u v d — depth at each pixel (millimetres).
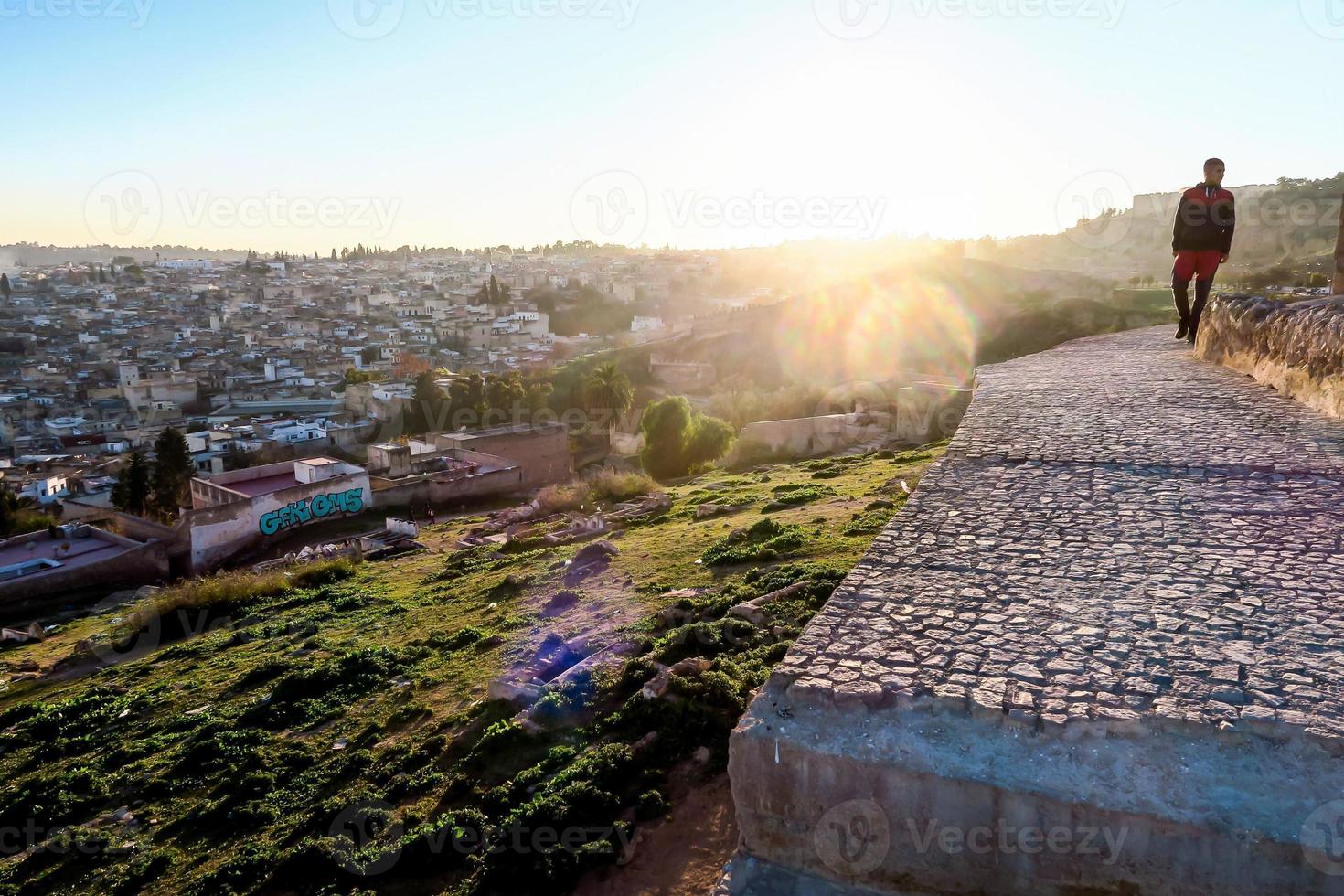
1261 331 10398
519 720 7773
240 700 11430
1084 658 3656
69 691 14195
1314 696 3238
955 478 6738
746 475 26656
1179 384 10531
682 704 7133
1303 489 5879
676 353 87438
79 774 9500
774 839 3580
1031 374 12414
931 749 3264
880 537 5391
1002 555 4973
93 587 29766
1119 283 76625
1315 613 3973
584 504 26281
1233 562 4660
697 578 11859
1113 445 7418
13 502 44312
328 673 11023
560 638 10406
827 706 3508
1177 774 2990
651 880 5512
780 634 8164
